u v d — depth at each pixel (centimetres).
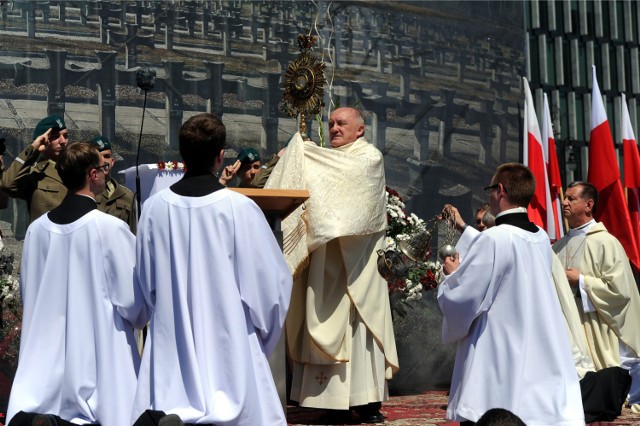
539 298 763
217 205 673
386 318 1030
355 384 1005
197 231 671
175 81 1235
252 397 659
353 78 1350
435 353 1387
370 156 1010
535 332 759
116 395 705
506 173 788
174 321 667
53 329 724
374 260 1023
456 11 1430
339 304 998
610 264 1195
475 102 1438
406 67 1387
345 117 1048
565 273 1162
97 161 753
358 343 1011
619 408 1050
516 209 784
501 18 1476
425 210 1383
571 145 2377
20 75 1152
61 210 739
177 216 674
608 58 2450
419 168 1384
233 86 1271
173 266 669
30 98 1155
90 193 752
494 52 1464
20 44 1153
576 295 1197
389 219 1227
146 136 1216
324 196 978
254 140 1282
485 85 1450
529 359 754
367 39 1364
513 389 743
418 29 1399
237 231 672
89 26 1190
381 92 1366
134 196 974
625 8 2481
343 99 1341
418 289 1216
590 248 1215
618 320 1185
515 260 761
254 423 657
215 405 650
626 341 1191
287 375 1240
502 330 758
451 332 775
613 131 2448
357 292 1001
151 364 668
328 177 988
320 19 1332
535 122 1501
